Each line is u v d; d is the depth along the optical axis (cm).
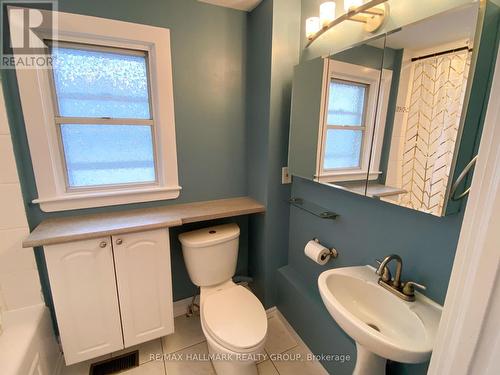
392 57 102
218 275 168
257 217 192
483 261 44
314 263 167
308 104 148
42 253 147
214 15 164
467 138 84
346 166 129
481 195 45
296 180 177
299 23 161
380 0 103
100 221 142
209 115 176
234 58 175
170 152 166
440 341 56
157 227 139
